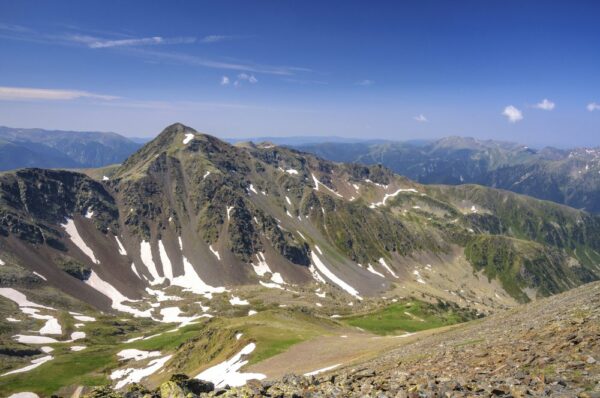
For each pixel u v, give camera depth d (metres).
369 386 21.52
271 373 72.75
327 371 58.38
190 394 21.78
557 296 51.47
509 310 60.16
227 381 75.44
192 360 111.25
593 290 42.69
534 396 16.89
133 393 22.94
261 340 94.12
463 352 32.25
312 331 105.81
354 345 82.19
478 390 18.50
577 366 20.06
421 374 24.91
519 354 25.56
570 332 27.31
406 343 63.19
